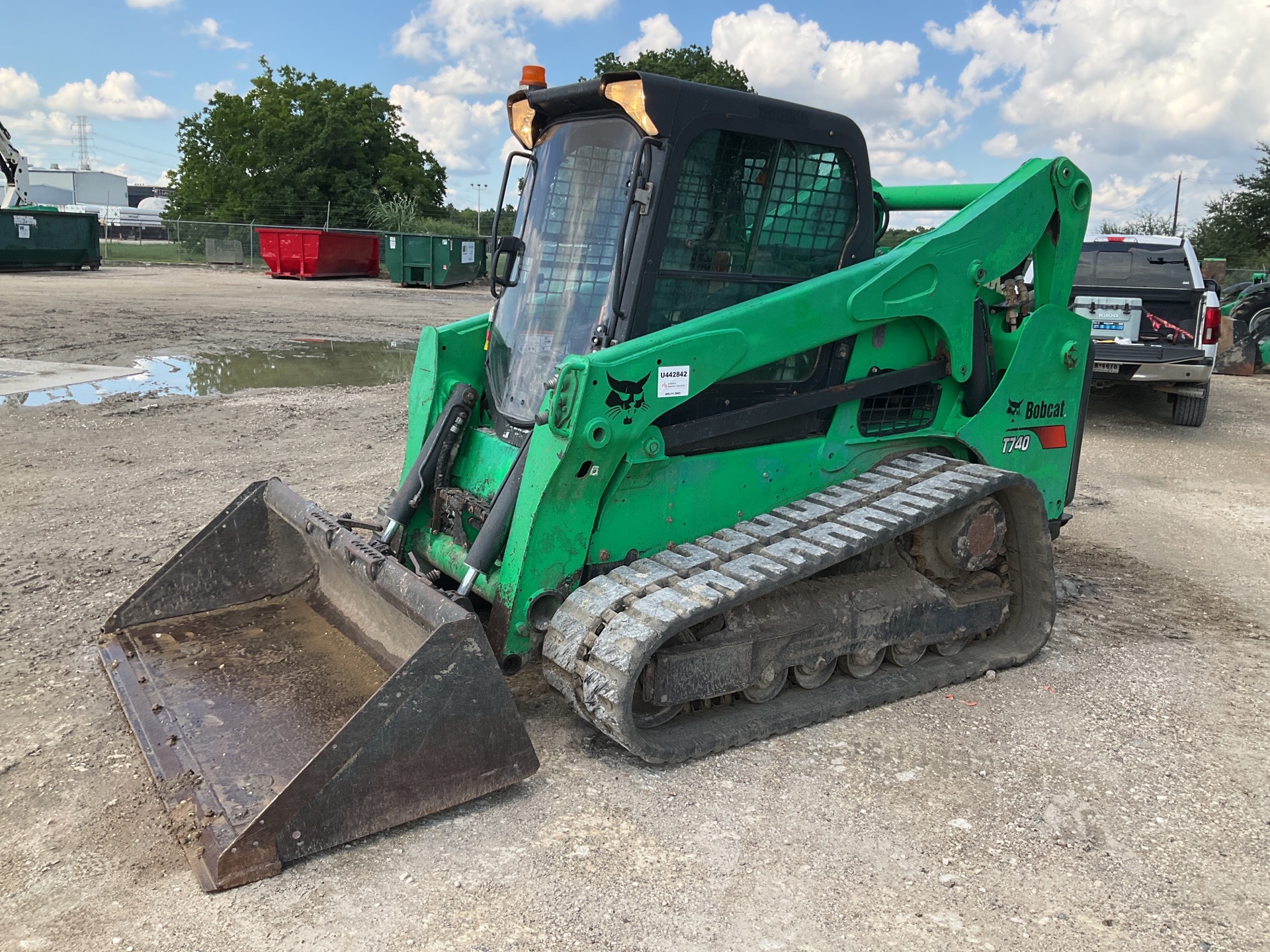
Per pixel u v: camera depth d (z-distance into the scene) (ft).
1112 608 18.16
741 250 13.04
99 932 8.61
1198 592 19.19
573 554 12.01
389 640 12.63
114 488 22.86
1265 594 19.15
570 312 13.23
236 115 153.58
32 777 11.11
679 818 10.73
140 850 9.86
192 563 14.20
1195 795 11.65
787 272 13.64
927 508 13.30
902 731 13.03
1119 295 34.12
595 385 11.16
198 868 9.26
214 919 8.80
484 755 10.52
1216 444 33.30
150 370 40.40
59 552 18.45
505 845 10.09
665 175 11.92
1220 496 26.73
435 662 10.04
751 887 9.58
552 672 11.82
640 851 10.09
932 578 14.99
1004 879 9.87
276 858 9.39
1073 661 15.60
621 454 11.75
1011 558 15.76
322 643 13.46
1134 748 12.76
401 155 156.87
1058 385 16.44
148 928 8.68
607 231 12.84
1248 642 16.66
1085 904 9.52
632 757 11.99
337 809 9.66
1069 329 16.30
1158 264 34.68
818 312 13.16
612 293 12.42
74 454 25.81
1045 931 9.11
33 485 22.90
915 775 11.89
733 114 12.32
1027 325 15.70
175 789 10.14
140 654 13.00
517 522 11.91
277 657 13.01
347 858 9.75
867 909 9.33
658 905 9.25
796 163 13.29
